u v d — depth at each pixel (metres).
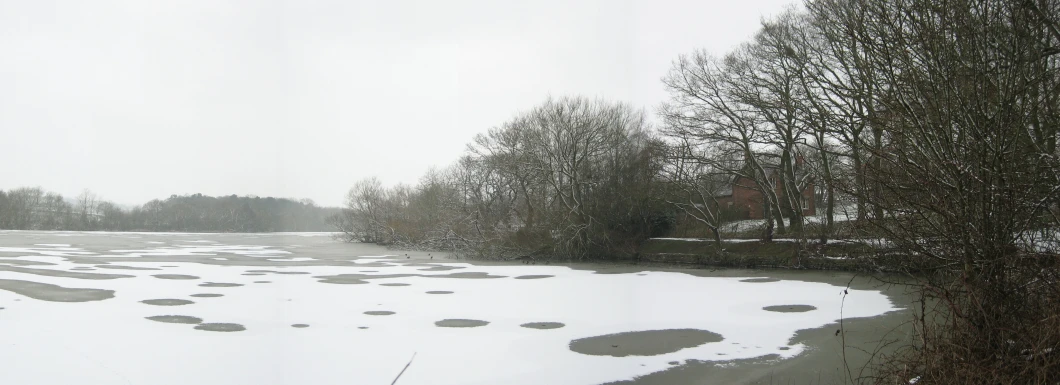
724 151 45.50
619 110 49.44
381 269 37.41
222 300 22.48
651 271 37.75
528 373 13.17
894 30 9.01
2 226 127.31
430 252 57.03
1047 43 10.06
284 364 13.55
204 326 17.52
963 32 8.66
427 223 63.38
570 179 47.41
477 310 21.02
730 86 42.94
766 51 40.41
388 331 17.28
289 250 59.53
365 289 26.61
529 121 51.31
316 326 17.86
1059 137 9.36
